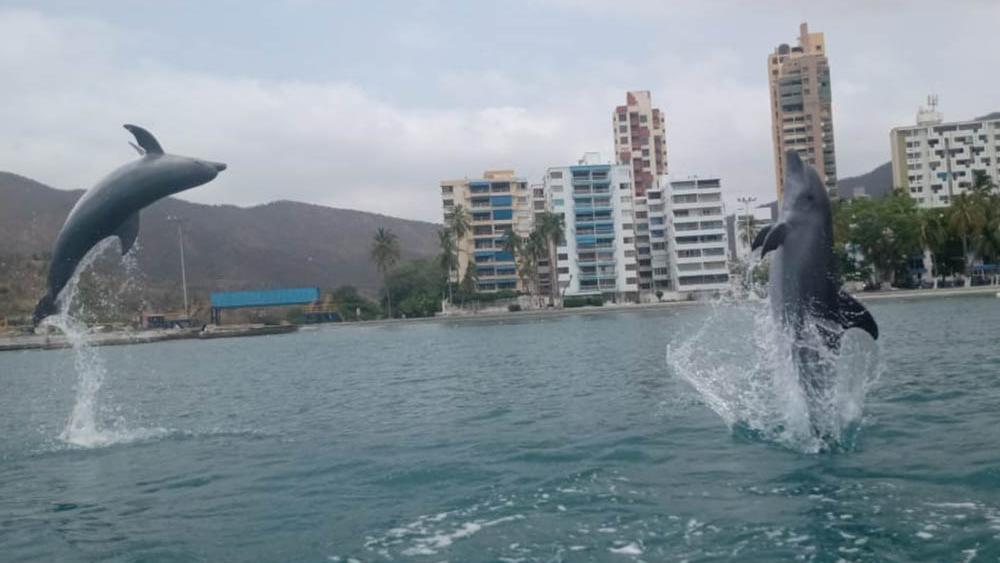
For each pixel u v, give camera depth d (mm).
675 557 7988
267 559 8555
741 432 13578
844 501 9398
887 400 15930
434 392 23562
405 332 80688
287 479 12320
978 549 7703
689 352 30844
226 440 16547
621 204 118062
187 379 36125
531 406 18781
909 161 141250
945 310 51875
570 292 117375
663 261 125000
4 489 12672
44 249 176500
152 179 13461
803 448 12117
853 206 101750
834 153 164750
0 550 9352
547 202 118312
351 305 123375
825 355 11922
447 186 125688
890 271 100312
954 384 17828
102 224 13531
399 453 13828
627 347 36656
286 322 131875
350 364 39406
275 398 24953
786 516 8992
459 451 13648
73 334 16875
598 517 9344
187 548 9078
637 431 14375
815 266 11648
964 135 139500
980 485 9711
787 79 164875
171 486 12344
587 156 122125
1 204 193125
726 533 8570
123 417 21609
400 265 133875
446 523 9453
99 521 10477
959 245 93500
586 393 20547
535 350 39750
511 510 9820
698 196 118500
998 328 33688
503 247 115500
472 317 103625
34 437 18172
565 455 12766
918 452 11500
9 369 53344
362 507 10375
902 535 8195
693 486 10445
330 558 8453
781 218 11984
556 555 8195
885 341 30047
